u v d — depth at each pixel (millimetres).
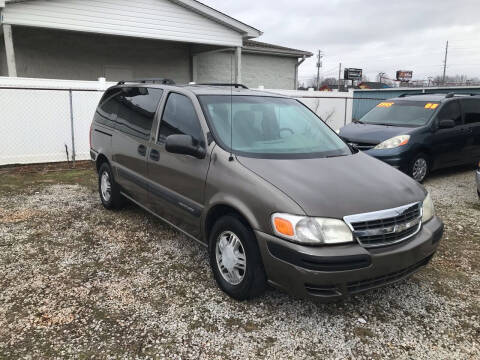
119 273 3686
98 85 9422
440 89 20875
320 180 3080
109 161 5129
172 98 4148
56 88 8477
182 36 13695
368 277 2756
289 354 2650
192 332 2842
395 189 3162
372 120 8203
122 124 4895
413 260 2961
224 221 3201
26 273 3646
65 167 8609
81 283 3486
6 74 13195
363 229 2777
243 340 2773
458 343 2807
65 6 11383
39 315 2992
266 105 4172
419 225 3141
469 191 6906
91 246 4285
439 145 7414
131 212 5426
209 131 3543
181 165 3684
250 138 3639
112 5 12203
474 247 4465
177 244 4371
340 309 3186
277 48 19312
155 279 3586
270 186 2941
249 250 2986
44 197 6160
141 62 15539
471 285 3629
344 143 4164
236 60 15172
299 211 2734
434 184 7434
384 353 2688
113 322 2932
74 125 9281
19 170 8203
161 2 13086
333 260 2635
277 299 3285
